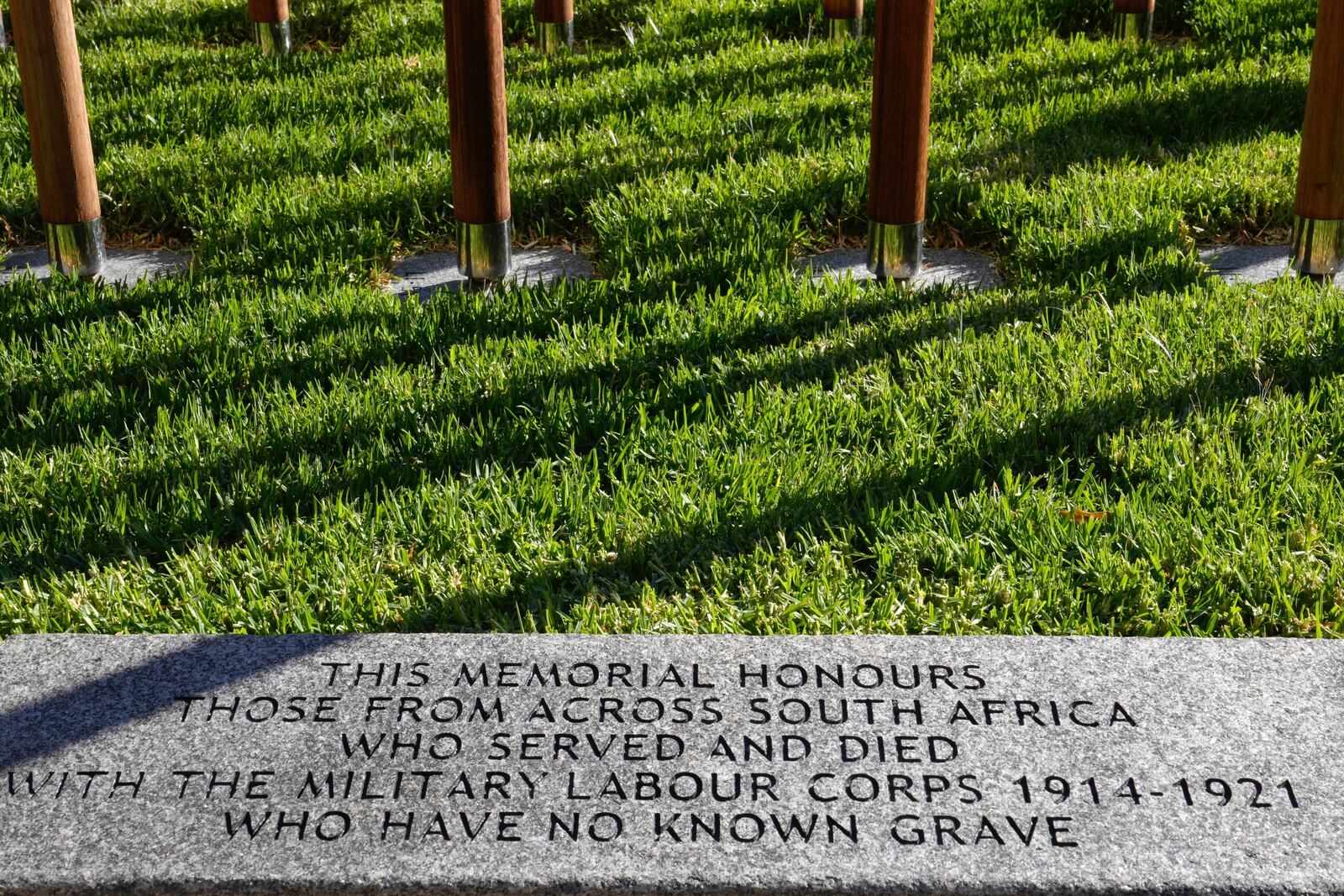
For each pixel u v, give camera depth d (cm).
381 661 279
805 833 237
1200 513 340
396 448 382
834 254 522
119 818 242
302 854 234
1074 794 245
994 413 387
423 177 561
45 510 352
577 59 735
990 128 610
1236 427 382
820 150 580
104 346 432
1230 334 423
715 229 514
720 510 348
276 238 513
